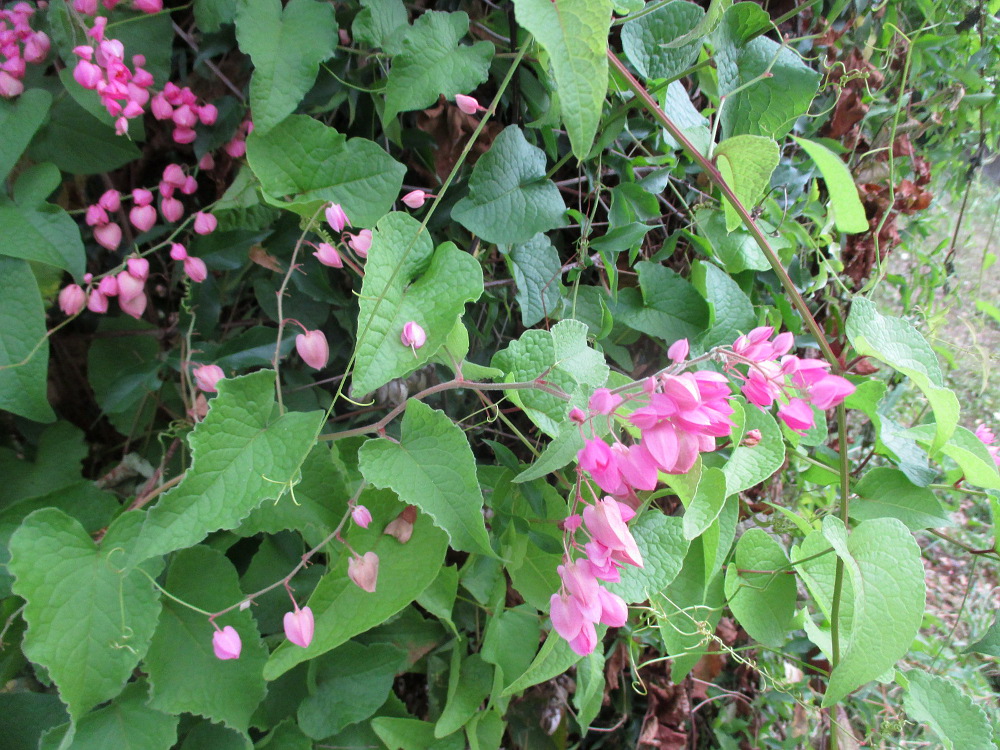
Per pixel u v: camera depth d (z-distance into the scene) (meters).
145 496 0.41
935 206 0.91
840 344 0.69
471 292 0.38
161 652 0.39
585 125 0.29
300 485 0.41
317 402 0.48
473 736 0.49
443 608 0.47
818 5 0.63
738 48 0.51
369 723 0.49
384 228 0.38
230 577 0.41
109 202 0.42
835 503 0.66
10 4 0.42
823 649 0.51
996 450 0.52
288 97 0.39
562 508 0.48
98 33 0.38
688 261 0.61
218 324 0.49
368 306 0.37
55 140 0.42
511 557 0.48
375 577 0.39
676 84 0.49
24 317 0.39
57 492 0.41
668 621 0.50
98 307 0.41
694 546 0.51
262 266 0.48
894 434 0.53
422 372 0.51
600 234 0.56
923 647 0.72
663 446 0.34
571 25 0.30
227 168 0.46
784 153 0.66
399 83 0.42
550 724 0.59
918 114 0.81
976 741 0.49
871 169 0.71
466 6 0.48
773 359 0.40
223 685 0.39
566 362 0.41
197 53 0.44
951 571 1.24
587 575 0.36
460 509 0.37
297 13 0.40
